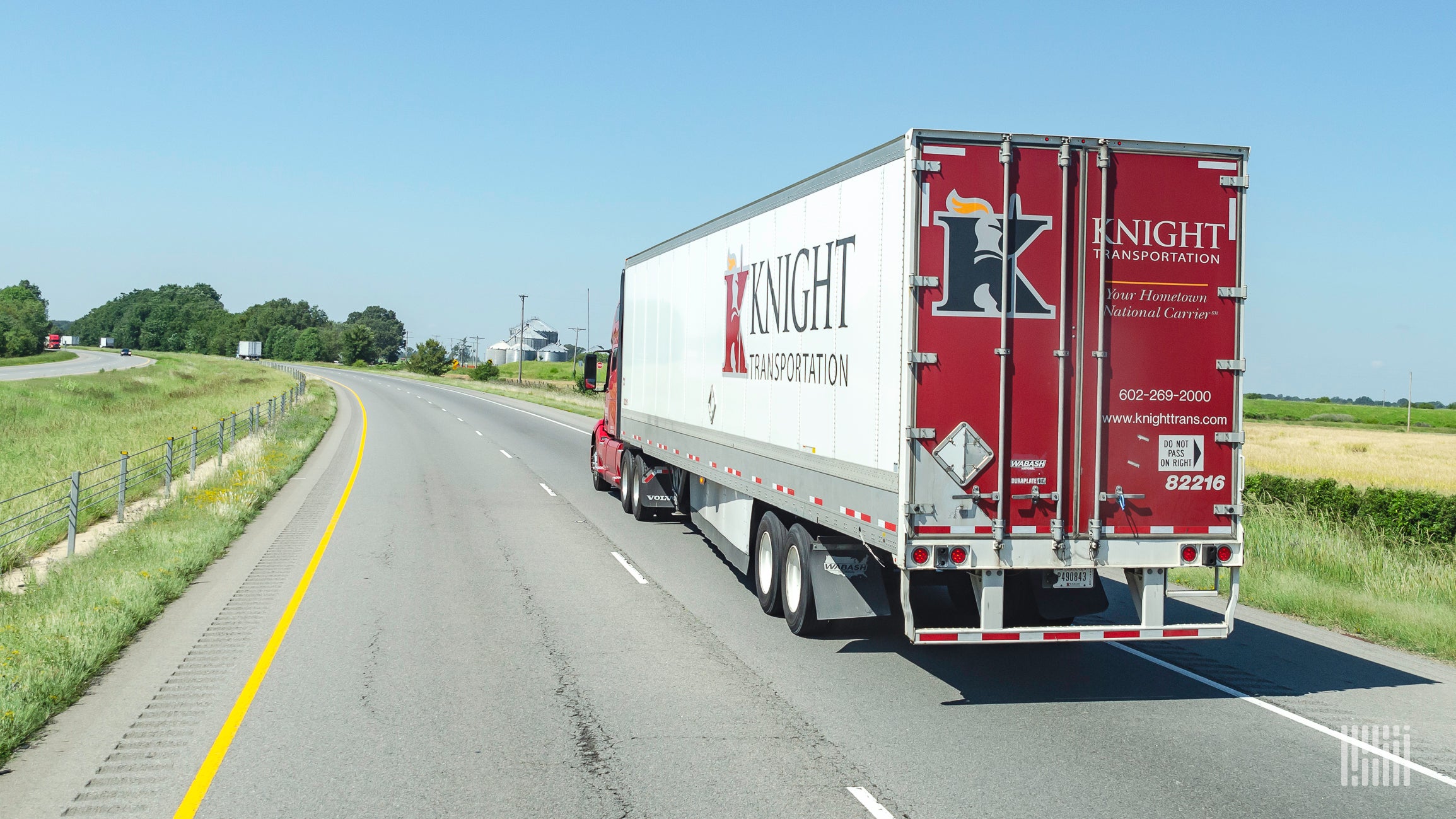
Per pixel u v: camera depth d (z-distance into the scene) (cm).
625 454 1834
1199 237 750
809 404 901
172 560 1217
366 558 1338
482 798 553
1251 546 1425
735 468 1118
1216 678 838
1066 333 730
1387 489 1842
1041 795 570
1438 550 1587
